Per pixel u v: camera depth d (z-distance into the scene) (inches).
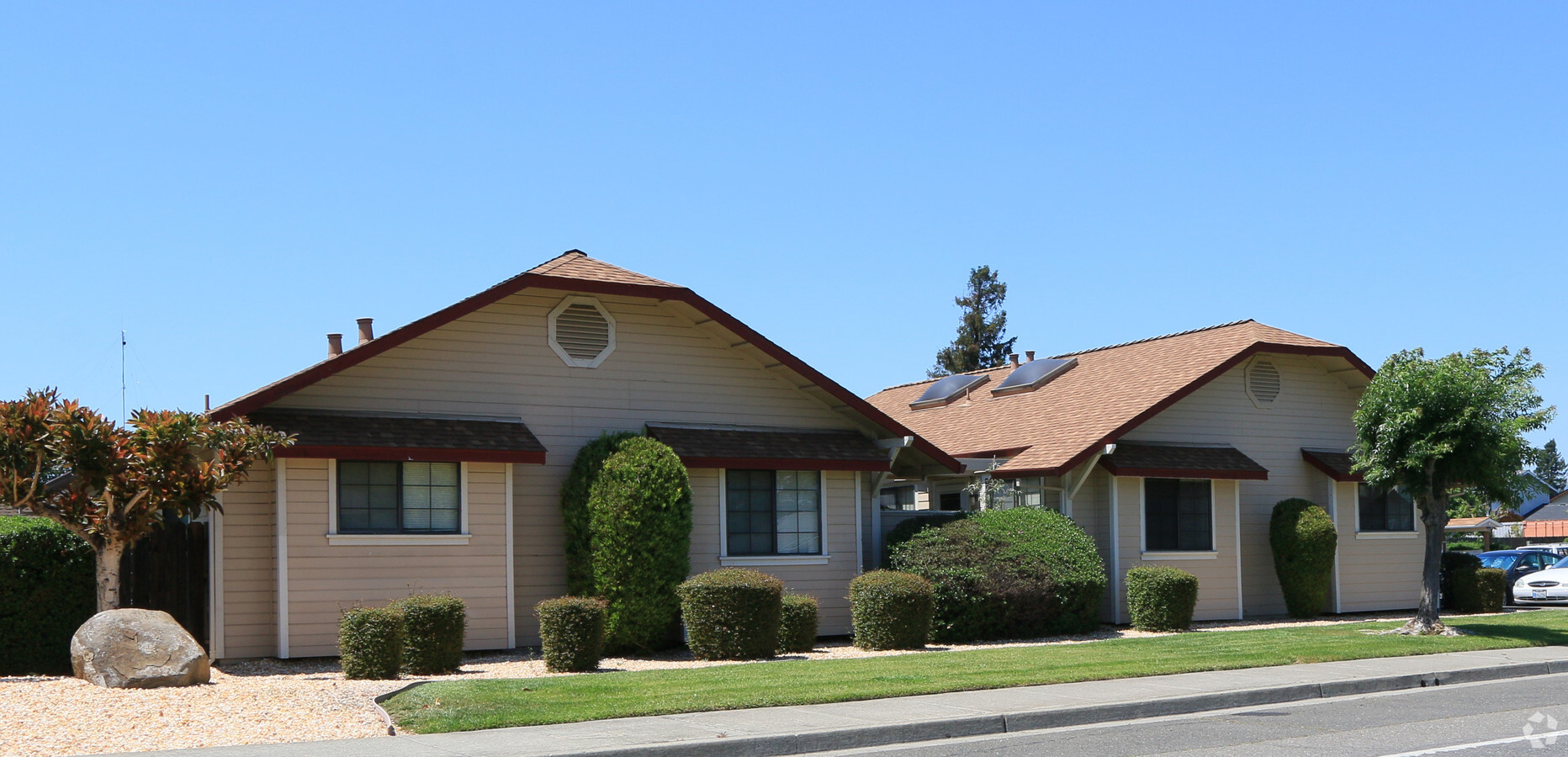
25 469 524.7
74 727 410.6
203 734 408.5
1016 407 1074.1
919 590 716.0
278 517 636.7
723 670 586.2
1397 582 1024.9
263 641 642.2
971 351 2511.1
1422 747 398.9
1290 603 953.5
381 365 689.0
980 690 528.4
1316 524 940.6
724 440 764.6
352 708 462.0
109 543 548.7
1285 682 550.0
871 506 832.9
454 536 677.3
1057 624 792.9
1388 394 767.1
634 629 682.8
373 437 657.0
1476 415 744.3
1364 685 560.4
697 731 422.0
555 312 744.3
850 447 802.8
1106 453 880.9
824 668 588.7
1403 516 1044.5
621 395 757.3
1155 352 1043.9
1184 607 834.8
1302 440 1005.2
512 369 727.1
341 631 574.9
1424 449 742.5
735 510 764.0
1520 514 3029.0
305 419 656.4
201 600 642.8
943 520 842.8
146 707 445.4
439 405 701.9
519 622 711.7
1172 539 917.8
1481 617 967.0
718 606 664.4
